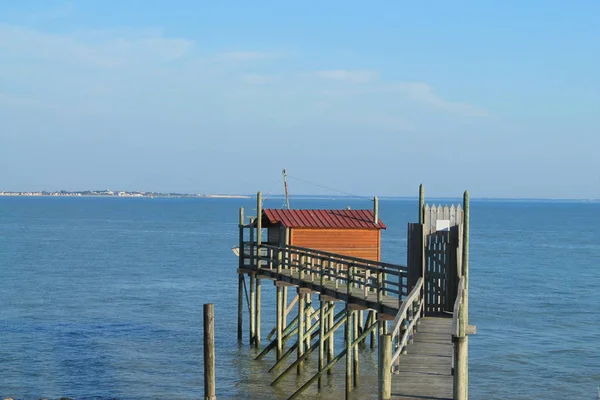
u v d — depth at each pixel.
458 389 13.15
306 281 27.02
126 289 51.94
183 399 24.98
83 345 33.06
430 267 21.78
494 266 69.50
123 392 25.77
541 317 40.56
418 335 18.97
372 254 32.84
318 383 25.95
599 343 33.69
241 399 24.92
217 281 57.16
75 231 120.31
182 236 111.25
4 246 88.00
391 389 14.30
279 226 33.19
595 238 113.50
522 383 26.94
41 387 26.27
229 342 33.53
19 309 42.72
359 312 32.47
